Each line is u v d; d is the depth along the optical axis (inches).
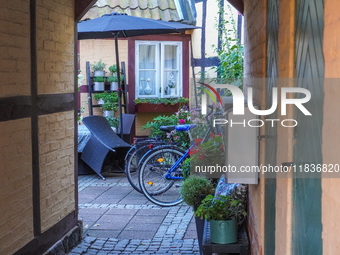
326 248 55.6
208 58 409.7
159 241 200.5
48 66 176.1
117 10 417.4
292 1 74.8
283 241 82.1
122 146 319.9
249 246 143.9
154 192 261.6
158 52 440.1
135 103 435.2
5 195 143.9
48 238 174.9
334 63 52.1
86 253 189.3
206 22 410.3
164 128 276.8
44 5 172.1
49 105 177.0
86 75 429.4
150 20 332.5
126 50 435.5
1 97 140.3
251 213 140.1
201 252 177.0
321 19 57.4
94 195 278.1
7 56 144.1
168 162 261.3
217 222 139.6
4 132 142.8
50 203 177.3
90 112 419.5
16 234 151.2
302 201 68.9
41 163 170.2
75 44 203.3
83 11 201.0
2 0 140.8
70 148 198.1
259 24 122.0
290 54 75.5
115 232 212.4
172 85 443.8
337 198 51.2
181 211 245.3
